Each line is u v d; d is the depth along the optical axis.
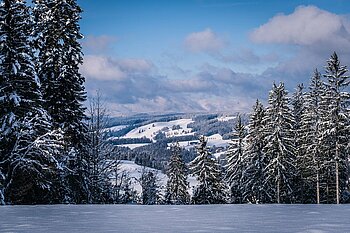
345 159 37.56
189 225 6.08
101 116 26.98
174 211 9.02
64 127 20.94
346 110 35.34
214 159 44.72
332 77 35.44
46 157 17.39
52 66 21.08
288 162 39.06
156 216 7.74
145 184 42.97
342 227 5.63
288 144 39.94
